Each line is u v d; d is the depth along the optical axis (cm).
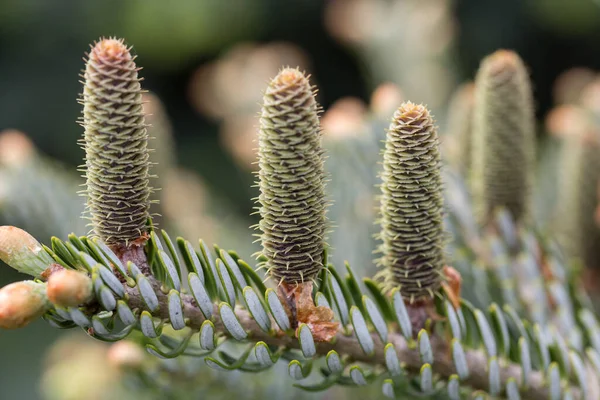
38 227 51
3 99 139
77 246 33
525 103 42
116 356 40
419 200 34
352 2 79
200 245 34
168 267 33
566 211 47
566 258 45
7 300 32
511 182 42
